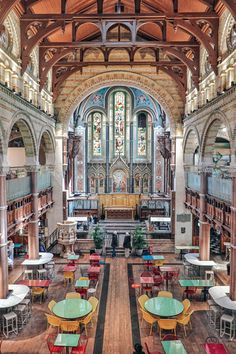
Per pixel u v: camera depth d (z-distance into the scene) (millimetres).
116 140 37719
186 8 17500
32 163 18797
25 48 16312
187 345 12219
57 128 25234
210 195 17844
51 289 17469
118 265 21609
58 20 15773
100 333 13125
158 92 24891
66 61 24094
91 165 37688
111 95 37250
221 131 22656
